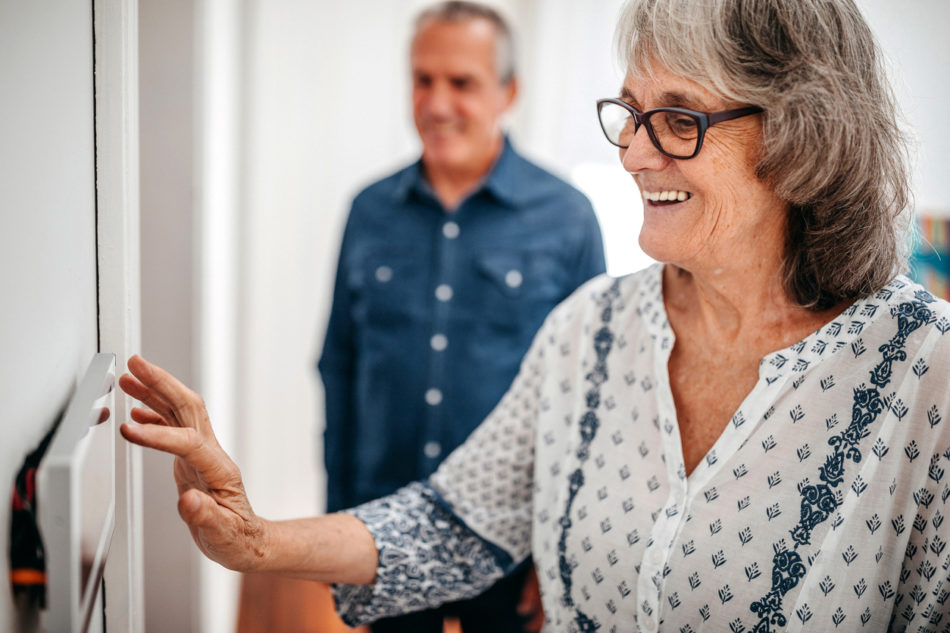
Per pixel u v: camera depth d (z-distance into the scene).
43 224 0.65
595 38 3.07
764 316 0.97
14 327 0.58
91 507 0.65
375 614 1.14
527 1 3.11
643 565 0.98
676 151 0.90
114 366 0.82
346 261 2.14
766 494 0.94
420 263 2.06
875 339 0.92
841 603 0.90
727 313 0.99
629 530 1.01
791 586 0.91
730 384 1.00
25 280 0.60
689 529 0.96
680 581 0.96
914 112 0.97
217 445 0.85
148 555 1.99
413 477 2.05
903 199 0.93
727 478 0.95
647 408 1.05
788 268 0.95
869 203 0.90
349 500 2.13
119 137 0.85
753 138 0.89
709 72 0.86
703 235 0.93
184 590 2.01
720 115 0.88
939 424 0.87
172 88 1.86
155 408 0.86
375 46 3.08
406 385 2.04
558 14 3.06
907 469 0.89
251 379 3.22
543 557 1.13
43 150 0.65
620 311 1.12
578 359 1.14
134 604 0.96
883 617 0.91
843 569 0.90
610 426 1.08
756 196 0.92
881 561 0.90
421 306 2.04
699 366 1.02
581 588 1.06
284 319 3.21
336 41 3.06
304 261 3.19
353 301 2.13
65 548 0.57
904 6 2.30
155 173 1.88
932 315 0.90
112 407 0.81
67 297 0.73
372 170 3.17
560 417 1.14
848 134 0.86
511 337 2.05
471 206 2.07
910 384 0.89
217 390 2.22
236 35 2.77
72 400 0.68
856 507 0.89
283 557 0.96
